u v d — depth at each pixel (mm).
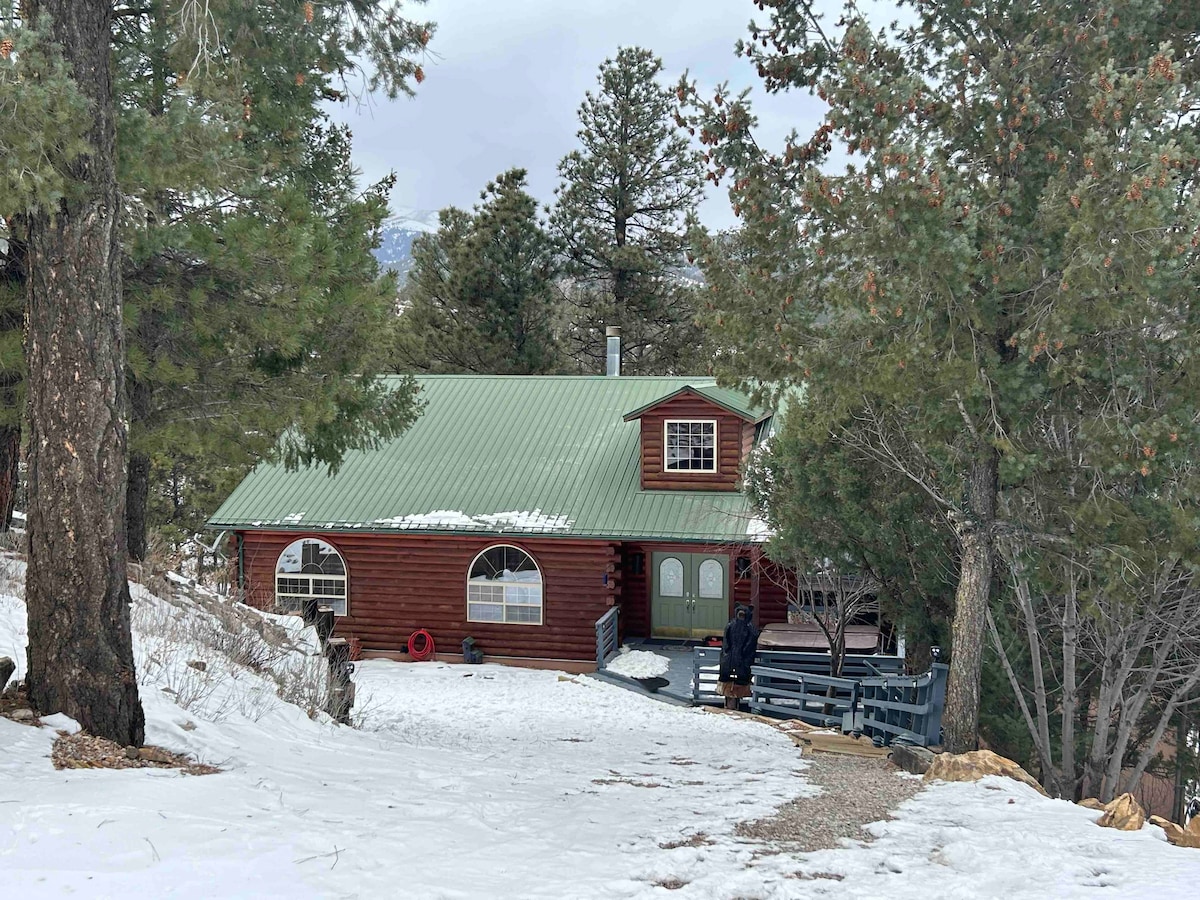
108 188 7930
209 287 13172
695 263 14695
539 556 24141
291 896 5051
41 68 7648
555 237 43250
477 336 39562
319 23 12625
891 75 12297
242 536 25250
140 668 9891
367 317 14844
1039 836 7223
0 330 11602
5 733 7305
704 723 16672
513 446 26203
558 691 20484
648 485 24375
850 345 12875
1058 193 11586
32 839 5422
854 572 17531
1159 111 10727
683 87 13930
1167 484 12812
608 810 7836
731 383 14383
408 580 24812
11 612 10984
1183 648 16047
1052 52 11984
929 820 7906
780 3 13672
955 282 11328
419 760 9859
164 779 6875
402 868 5676
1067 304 11039
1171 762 19469
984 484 13242
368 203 15133
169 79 13922
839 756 12953
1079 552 12562
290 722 10266
